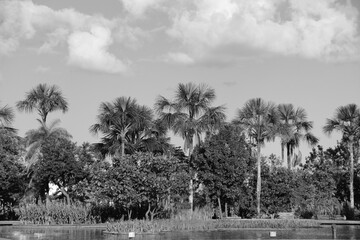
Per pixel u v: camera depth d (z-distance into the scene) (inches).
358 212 2416.3
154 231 1550.2
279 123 2262.6
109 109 2218.3
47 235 1438.2
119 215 1923.0
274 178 2208.4
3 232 1549.0
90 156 2282.2
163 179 1768.0
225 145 2155.5
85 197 2030.0
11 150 2192.4
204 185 2154.3
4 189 2055.9
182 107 2198.6
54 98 2405.3
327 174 2610.7
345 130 2519.7
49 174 2053.4
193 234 1507.1
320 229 1734.7
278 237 1416.1
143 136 2277.3
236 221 1809.8
